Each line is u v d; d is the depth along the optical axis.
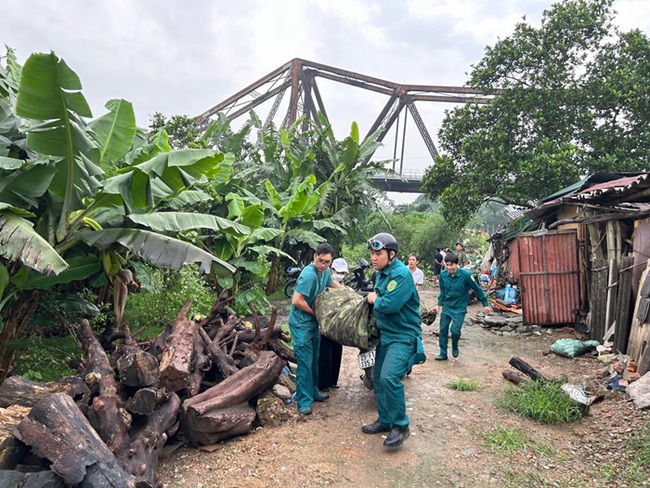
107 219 5.06
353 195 16.97
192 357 4.42
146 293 8.04
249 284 10.41
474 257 22.12
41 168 4.27
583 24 14.95
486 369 6.28
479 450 3.84
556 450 3.85
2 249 3.57
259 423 4.34
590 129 15.03
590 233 7.74
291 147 17.30
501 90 16.42
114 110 5.25
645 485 3.26
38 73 3.63
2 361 4.71
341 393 5.18
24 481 2.37
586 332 7.85
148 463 3.06
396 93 39.94
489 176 15.30
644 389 4.75
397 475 3.44
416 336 4.00
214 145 16.03
